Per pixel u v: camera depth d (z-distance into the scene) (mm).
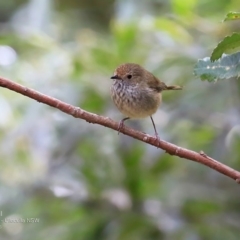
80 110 6590
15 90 6383
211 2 11727
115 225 10219
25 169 11148
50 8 12883
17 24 12758
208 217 10414
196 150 10836
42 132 10914
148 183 10789
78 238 10359
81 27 14555
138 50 11383
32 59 11773
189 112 10875
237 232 10172
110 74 11234
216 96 10820
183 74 11141
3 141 11070
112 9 15250
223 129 10422
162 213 10469
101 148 10906
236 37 5676
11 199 10680
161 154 10672
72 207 10734
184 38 11289
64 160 10969
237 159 10805
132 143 10781
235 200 10820
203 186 11055
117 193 10633
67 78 11125
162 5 12656
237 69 5965
